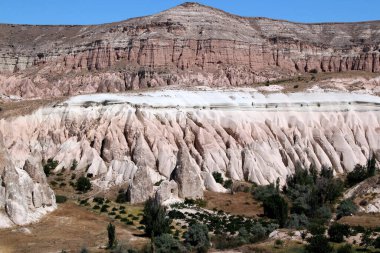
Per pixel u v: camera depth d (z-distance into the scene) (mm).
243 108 146000
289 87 165875
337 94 157875
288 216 92062
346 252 70250
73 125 132375
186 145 129375
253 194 110812
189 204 100438
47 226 84438
